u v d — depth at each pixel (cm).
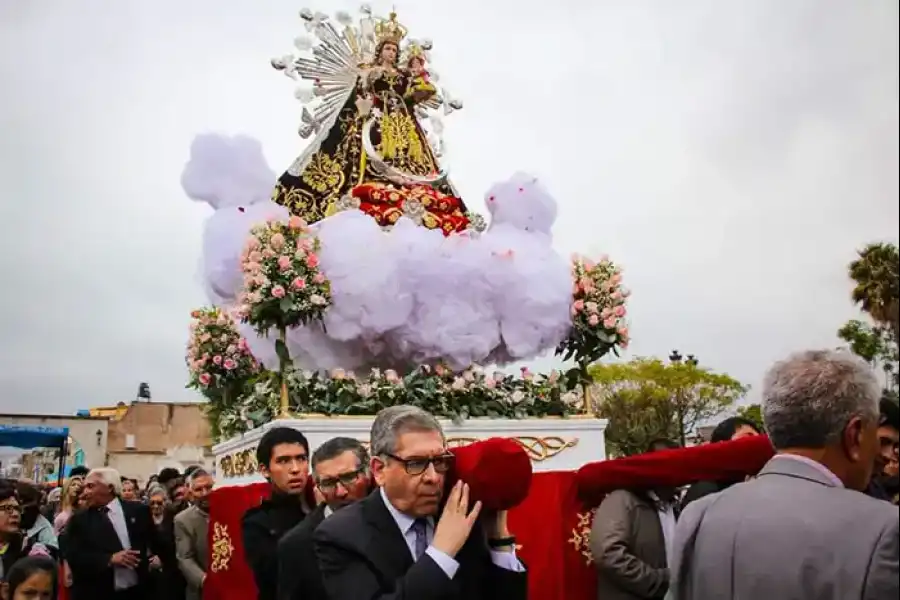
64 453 1959
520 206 812
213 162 790
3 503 621
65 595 823
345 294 720
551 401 759
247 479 731
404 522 325
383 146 945
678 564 294
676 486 512
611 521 497
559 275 777
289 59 950
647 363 3822
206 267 782
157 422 3981
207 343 876
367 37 987
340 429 656
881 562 241
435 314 740
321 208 916
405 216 822
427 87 969
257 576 481
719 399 3812
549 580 568
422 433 322
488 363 800
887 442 353
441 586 290
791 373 283
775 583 257
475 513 309
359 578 313
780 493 271
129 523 795
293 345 758
